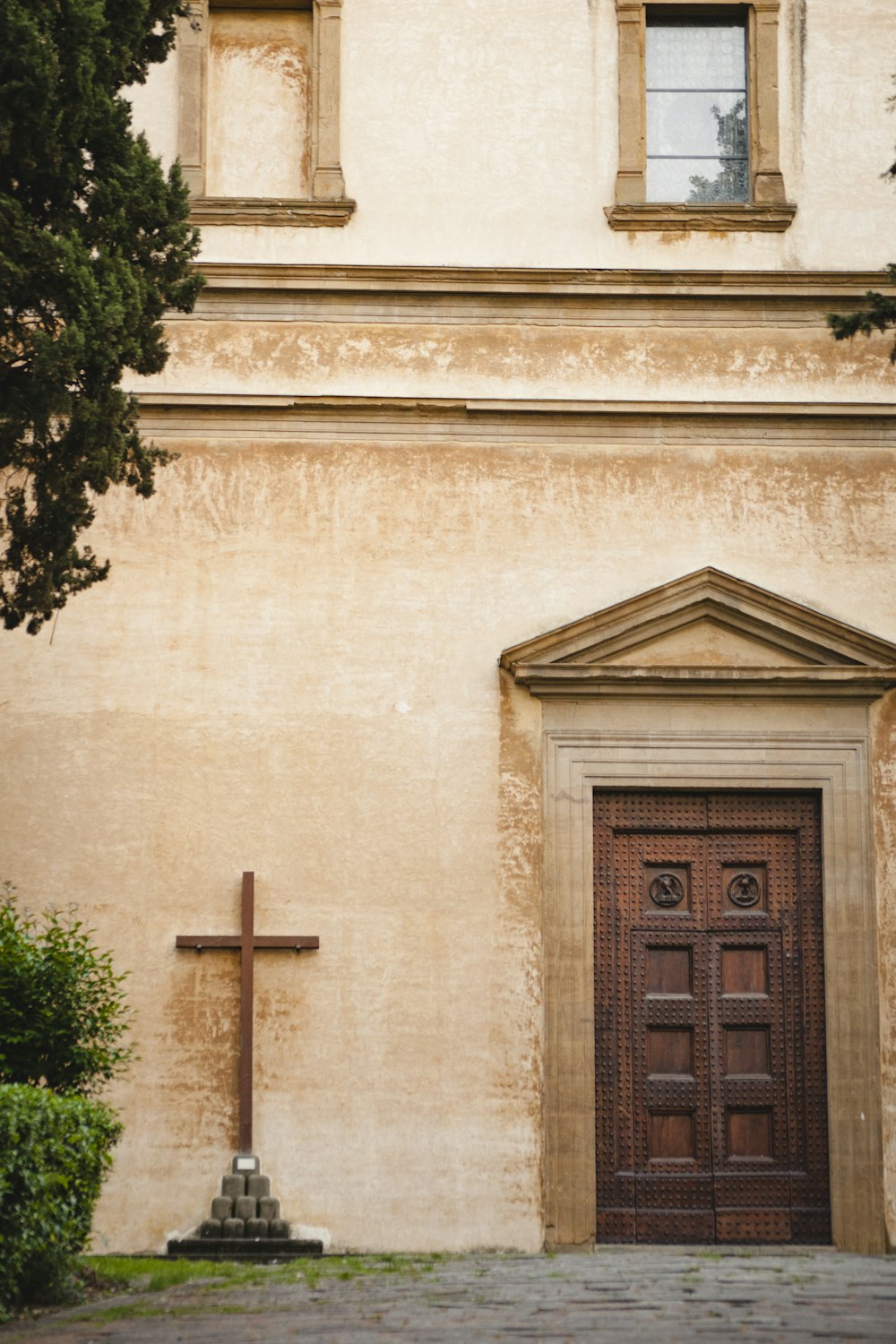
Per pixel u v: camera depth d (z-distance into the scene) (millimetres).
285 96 16297
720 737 15242
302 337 15750
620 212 15883
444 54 16219
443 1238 14445
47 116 11359
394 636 15320
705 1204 14773
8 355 11688
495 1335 9414
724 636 15367
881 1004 14898
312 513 15492
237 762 15102
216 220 15859
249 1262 14203
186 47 16125
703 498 15594
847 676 15148
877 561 15539
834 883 15094
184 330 15719
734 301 15852
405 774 15109
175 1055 14672
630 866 15258
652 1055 15047
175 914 14875
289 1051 14695
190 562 15406
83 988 12758
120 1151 14508
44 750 15094
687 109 16422
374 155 16031
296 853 14977
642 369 15766
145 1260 13656
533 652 15109
